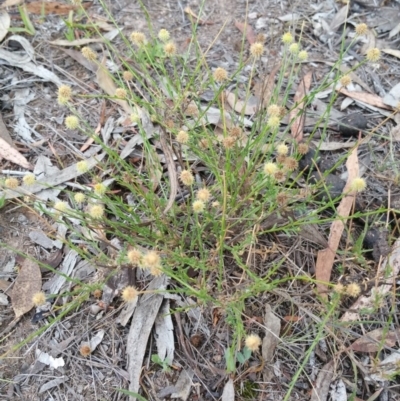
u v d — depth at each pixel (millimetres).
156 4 2885
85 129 2365
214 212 1948
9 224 2104
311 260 1987
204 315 1859
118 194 2168
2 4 2799
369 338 1797
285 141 2174
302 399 1742
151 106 1938
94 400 1745
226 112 2373
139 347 1812
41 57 2607
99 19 2791
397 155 2297
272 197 1786
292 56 2453
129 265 1846
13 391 1759
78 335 1854
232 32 2764
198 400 1739
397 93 2500
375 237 2008
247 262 1803
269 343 1808
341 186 2127
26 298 1924
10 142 2307
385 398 1738
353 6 2863
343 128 2354
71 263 1996
